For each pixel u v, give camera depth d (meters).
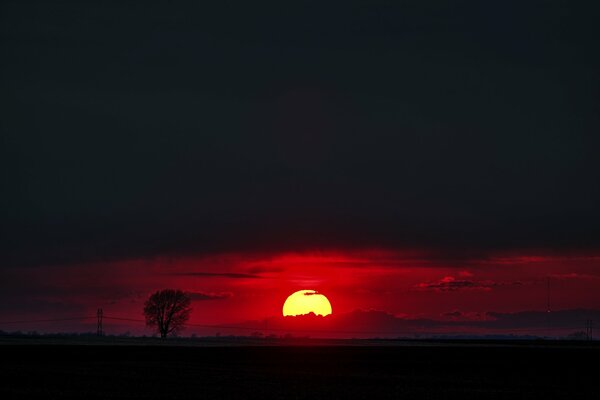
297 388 131.38
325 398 119.12
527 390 134.50
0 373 151.25
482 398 122.94
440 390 132.62
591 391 133.62
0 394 119.62
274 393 124.12
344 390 129.88
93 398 116.12
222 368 171.88
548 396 126.44
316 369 172.62
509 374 166.00
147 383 136.62
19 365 172.88
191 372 159.75
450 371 172.62
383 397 121.69
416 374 163.25
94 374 151.75
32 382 136.00
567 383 147.00
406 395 124.94
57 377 144.75
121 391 124.75
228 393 123.62
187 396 119.44
